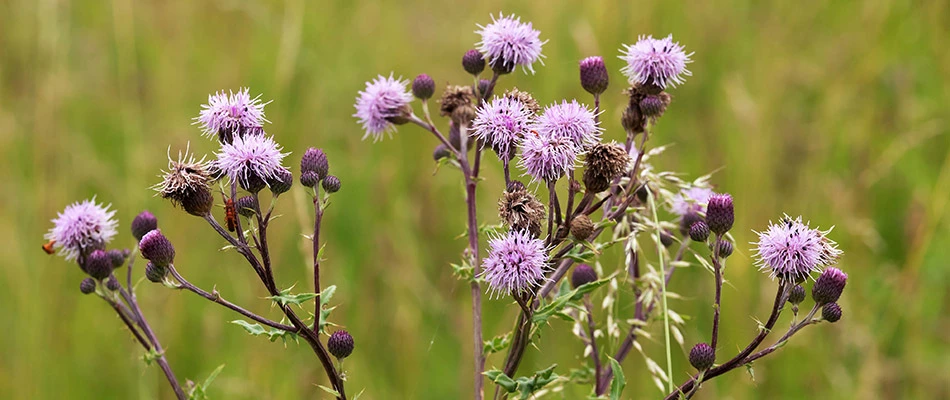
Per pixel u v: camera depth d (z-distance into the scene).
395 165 0.97
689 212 0.73
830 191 0.91
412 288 0.88
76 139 0.96
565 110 0.67
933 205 0.88
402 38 1.10
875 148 0.98
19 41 1.04
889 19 1.09
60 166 0.93
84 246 0.68
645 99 0.68
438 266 0.91
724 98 0.98
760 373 0.85
